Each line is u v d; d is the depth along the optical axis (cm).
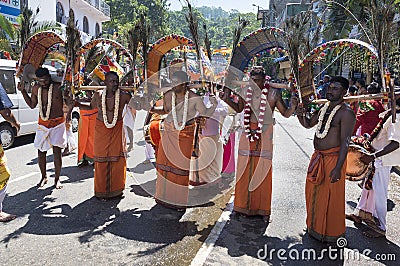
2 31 1361
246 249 370
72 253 352
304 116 420
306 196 403
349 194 558
